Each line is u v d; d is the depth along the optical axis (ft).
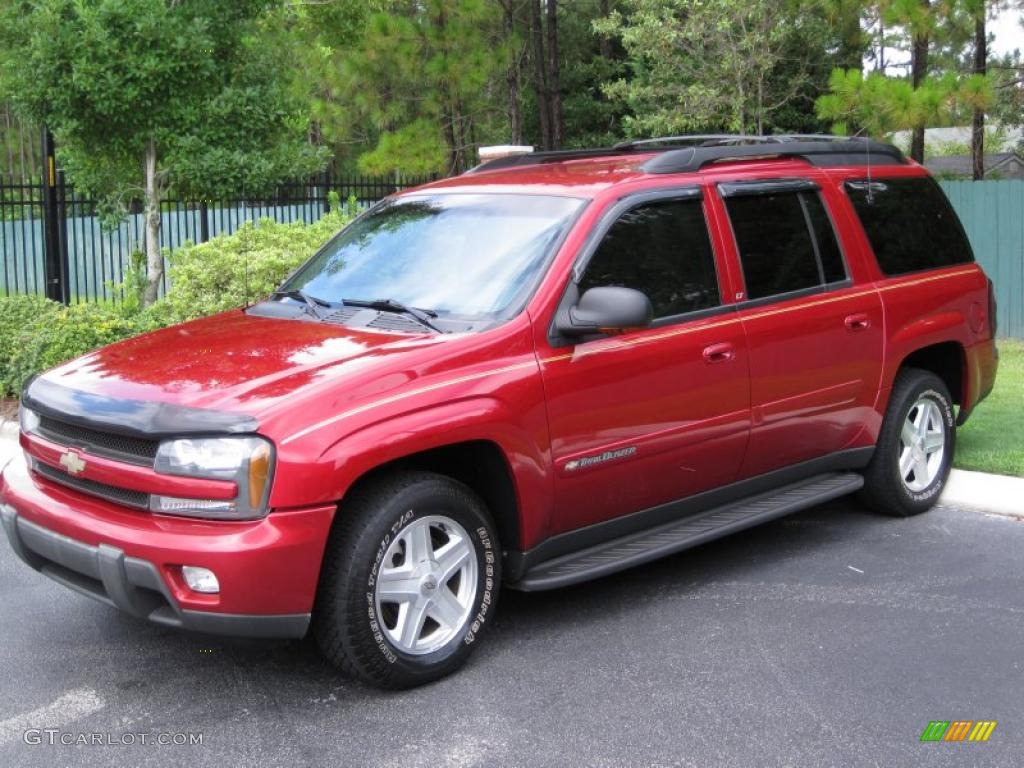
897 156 22.59
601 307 15.37
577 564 16.37
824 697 14.32
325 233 33.71
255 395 13.67
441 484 14.57
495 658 15.55
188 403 13.70
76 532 14.10
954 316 22.04
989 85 46.55
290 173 37.83
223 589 13.06
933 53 63.82
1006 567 19.11
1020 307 45.96
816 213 19.99
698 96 59.52
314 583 13.38
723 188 18.57
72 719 13.89
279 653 15.81
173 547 13.16
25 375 29.32
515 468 15.12
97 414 14.06
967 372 22.68
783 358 18.61
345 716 13.91
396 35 63.16
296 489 13.15
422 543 14.47
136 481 13.67
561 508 15.96
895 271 21.11
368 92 66.28
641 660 15.46
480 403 14.71
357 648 13.89
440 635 14.84
